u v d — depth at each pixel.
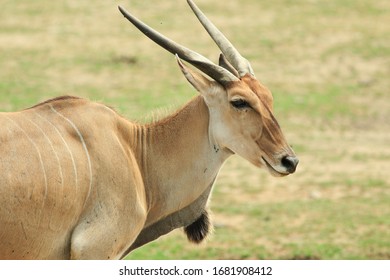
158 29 72.06
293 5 81.62
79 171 20.39
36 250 20.09
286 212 37.91
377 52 70.31
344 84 62.91
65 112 21.03
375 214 37.69
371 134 53.34
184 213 22.86
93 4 78.62
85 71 62.47
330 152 48.75
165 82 61.06
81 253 20.47
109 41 69.44
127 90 58.69
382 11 81.25
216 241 33.94
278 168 21.77
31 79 59.91
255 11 79.19
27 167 19.62
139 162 22.22
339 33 74.38
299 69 65.44
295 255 32.56
